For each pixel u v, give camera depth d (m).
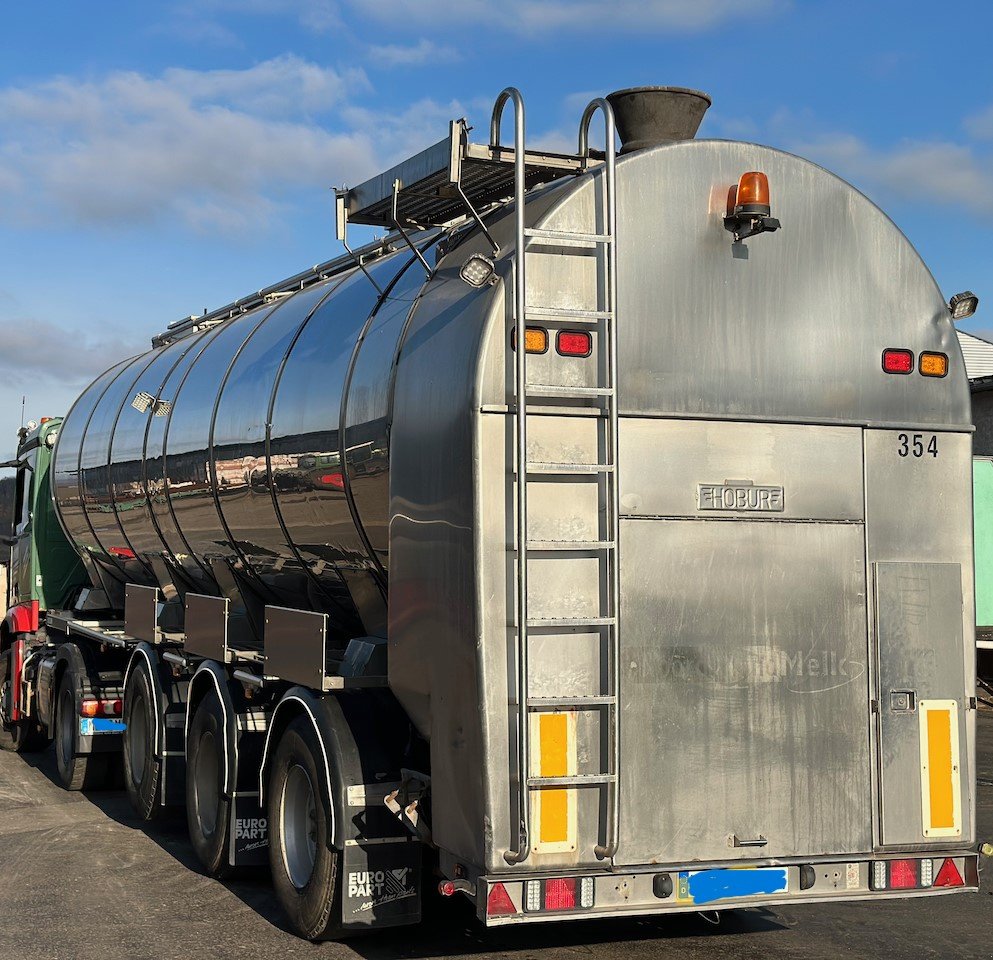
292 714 6.84
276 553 7.88
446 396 5.45
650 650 5.41
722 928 6.83
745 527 5.59
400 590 5.85
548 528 5.25
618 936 6.64
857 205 5.87
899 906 7.35
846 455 5.78
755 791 5.54
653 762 5.39
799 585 5.66
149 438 9.90
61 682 11.52
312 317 7.77
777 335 5.68
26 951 6.40
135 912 7.14
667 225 5.54
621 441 5.42
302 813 6.68
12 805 10.48
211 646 8.10
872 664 5.76
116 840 9.06
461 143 5.76
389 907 6.12
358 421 6.46
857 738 5.71
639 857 5.36
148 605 9.54
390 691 6.34
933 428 5.94
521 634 5.12
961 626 5.92
